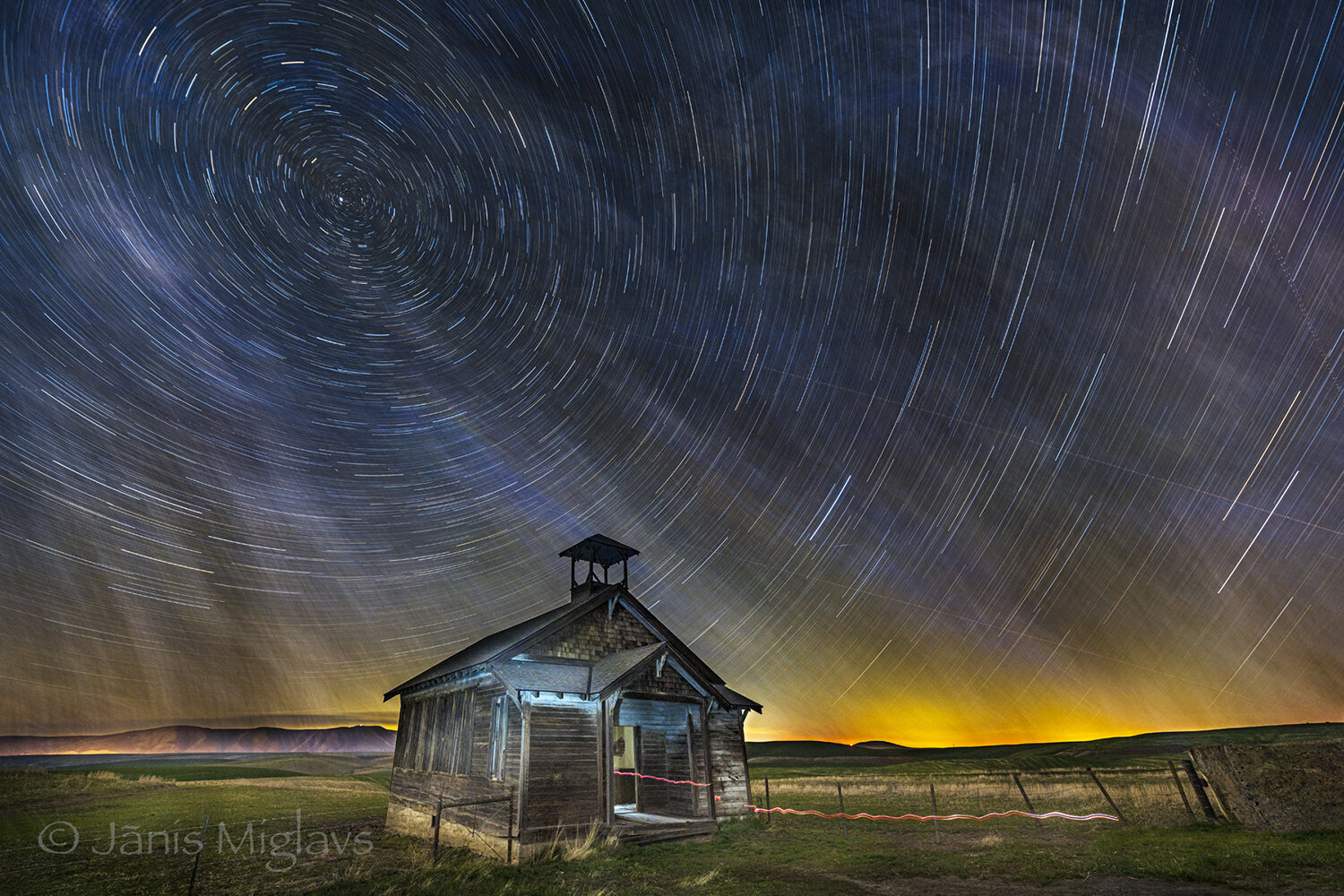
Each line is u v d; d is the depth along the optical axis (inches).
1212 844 397.4
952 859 417.4
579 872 416.8
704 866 432.8
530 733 494.9
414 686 708.7
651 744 679.1
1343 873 312.8
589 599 631.2
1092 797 656.4
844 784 1083.3
